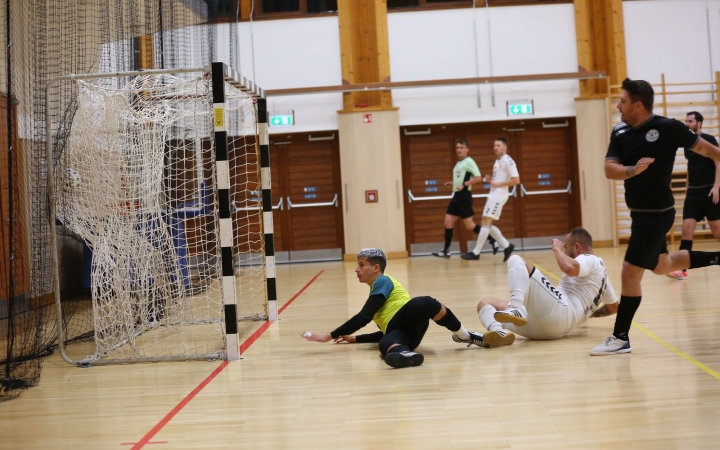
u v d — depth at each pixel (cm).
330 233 1179
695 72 1152
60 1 614
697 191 638
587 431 270
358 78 1155
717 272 744
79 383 405
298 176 1173
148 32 683
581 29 1145
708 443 250
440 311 415
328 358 432
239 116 966
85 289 816
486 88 1145
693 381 334
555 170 1169
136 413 331
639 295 396
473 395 329
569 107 1146
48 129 459
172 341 529
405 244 1152
